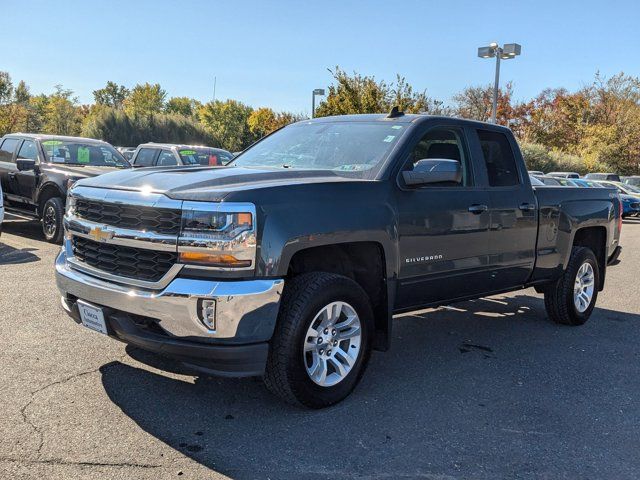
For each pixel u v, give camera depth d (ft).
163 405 12.32
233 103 266.77
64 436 10.75
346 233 12.31
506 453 11.10
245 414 12.15
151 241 11.25
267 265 11.12
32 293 20.70
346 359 12.85
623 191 84.58
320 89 91.76
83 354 14.97
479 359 16.72
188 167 14.25
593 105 174.40
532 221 17.89
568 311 20.45
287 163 15.47
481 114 169.07
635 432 12.31
